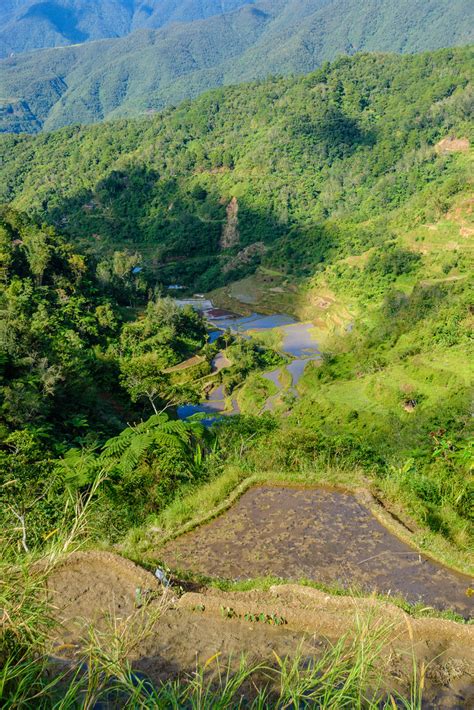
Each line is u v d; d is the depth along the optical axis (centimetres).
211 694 382
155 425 1184
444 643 503
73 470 1072
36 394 2177
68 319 5141
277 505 866
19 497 995
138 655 470
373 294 7850
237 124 15862
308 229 10731
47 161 16412
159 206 13625
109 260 10544
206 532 794
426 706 423
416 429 2389
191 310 6881
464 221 8338
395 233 9100
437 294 5844
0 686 282
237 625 519
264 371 6253
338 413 3891
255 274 10225
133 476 1030
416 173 11769
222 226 12569
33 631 329
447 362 4275
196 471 1087
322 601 565
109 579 589
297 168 13612
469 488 1034
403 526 788
